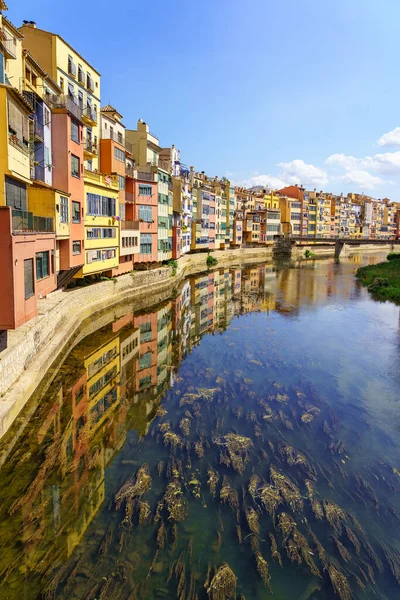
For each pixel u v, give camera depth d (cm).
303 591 881
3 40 1733
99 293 3189
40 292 1795
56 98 2508
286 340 2700
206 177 9388
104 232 3316
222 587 864
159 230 4641
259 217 10375
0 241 1352
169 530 1025
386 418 1644
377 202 16362
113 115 4084
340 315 3497
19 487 1154
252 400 1762
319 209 12750
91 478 1212
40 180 2214
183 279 5462
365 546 997
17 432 1379
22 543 967
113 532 1013
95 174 3097
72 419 1541
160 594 856
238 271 6800
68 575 888
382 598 872
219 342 2641
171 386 1903
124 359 2256
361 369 2173
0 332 1609
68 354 2212
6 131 1515
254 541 993
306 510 1114
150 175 4403
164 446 1395
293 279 5919
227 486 1184
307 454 1377
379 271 6238
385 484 1236
